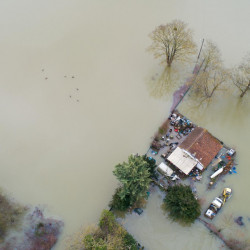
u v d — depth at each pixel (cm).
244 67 6100
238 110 6303
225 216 4984
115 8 8369
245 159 5609
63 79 6925
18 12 8431
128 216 5056
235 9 8125
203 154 5275
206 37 7481
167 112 6316
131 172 4641
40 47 7569
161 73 6975
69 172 5566
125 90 6712
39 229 4941
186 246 4788
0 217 4994
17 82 6888
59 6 8531
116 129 6081
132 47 7456
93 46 7531
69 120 6247
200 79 6212
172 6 8269
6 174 5584
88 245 4238
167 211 5084
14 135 6069
